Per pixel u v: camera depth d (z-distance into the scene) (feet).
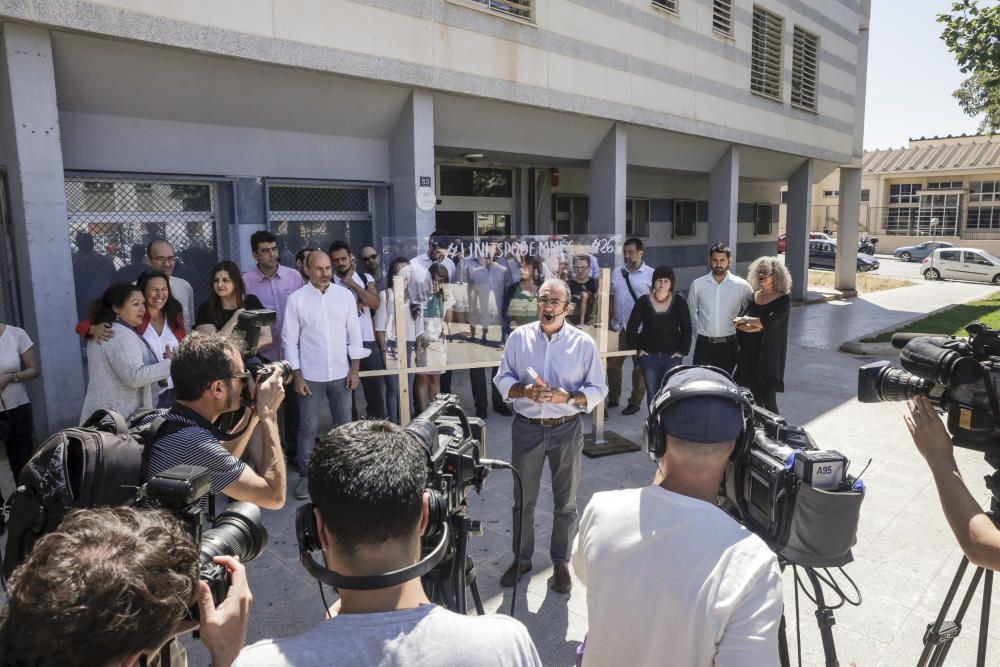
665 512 4.88
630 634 4.74
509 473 17.75
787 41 46.52
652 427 5.30
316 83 22.48
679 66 36.27
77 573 2.95
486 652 3.62
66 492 5.25
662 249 56.80
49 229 17.06
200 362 7.10
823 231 151.02
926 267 85.87
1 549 12.75
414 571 3.86
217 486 6.92
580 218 47.52
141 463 6.07
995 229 128.67
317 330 16.03
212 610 4.10
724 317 19.72
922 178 136.26
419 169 25.44
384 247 18.54
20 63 16.26
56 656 2.86
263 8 19.84
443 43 24.67
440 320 18.72
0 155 17.34
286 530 14.49
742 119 42.29
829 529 5.59
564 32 29.30
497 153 32.32
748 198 66.80
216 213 22.82
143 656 3.34
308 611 11.49
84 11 16.58
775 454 6.00
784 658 5.61
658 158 39.96
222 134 21.90
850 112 56.54
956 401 6.00
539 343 12.31
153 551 3.23
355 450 3.99
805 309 53.52
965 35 36.83
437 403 7.70
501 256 18.98
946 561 13.11
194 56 19.38
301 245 25.04
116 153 19.88
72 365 17.66
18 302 18.33
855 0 55.26
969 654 10.22
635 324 19.65
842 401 25.30
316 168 24.38
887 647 10.45
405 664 3.52
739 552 4.55
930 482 17.20
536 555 13.33
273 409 7.64
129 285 13.21
